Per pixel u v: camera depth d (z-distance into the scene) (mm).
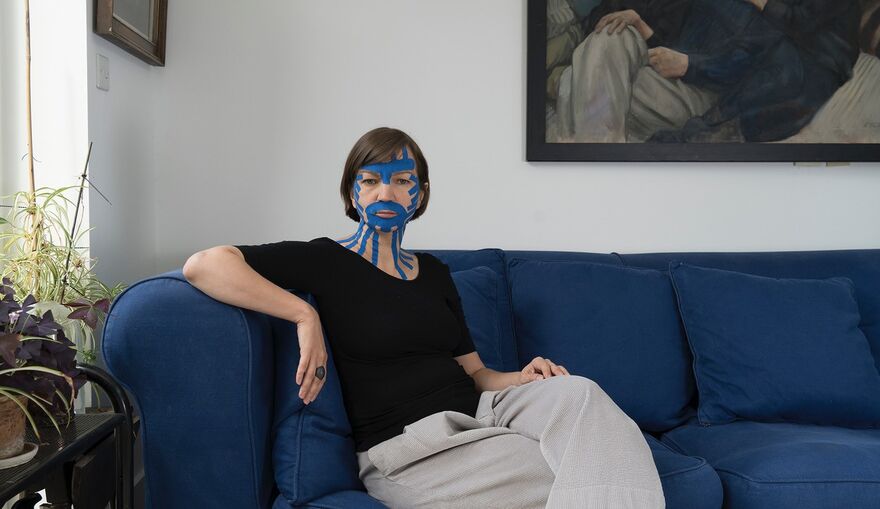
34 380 1268
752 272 2357
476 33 2551
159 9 2357
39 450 1272
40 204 1912
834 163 2652
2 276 1674
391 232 1691
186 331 1371
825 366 2016
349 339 1562
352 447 1541
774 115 2602
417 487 1403
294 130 2512
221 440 1383
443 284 1780
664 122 2580
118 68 2150
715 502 1584
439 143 2561
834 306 2129
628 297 2146
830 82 2611
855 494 1589
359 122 2533
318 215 2527
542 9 2518
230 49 2479
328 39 2514
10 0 1913
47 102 1930
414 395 1557
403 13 2529
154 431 1386
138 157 2314
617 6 2549
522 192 2592
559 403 1357
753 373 2014
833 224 2678
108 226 2082
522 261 2244
